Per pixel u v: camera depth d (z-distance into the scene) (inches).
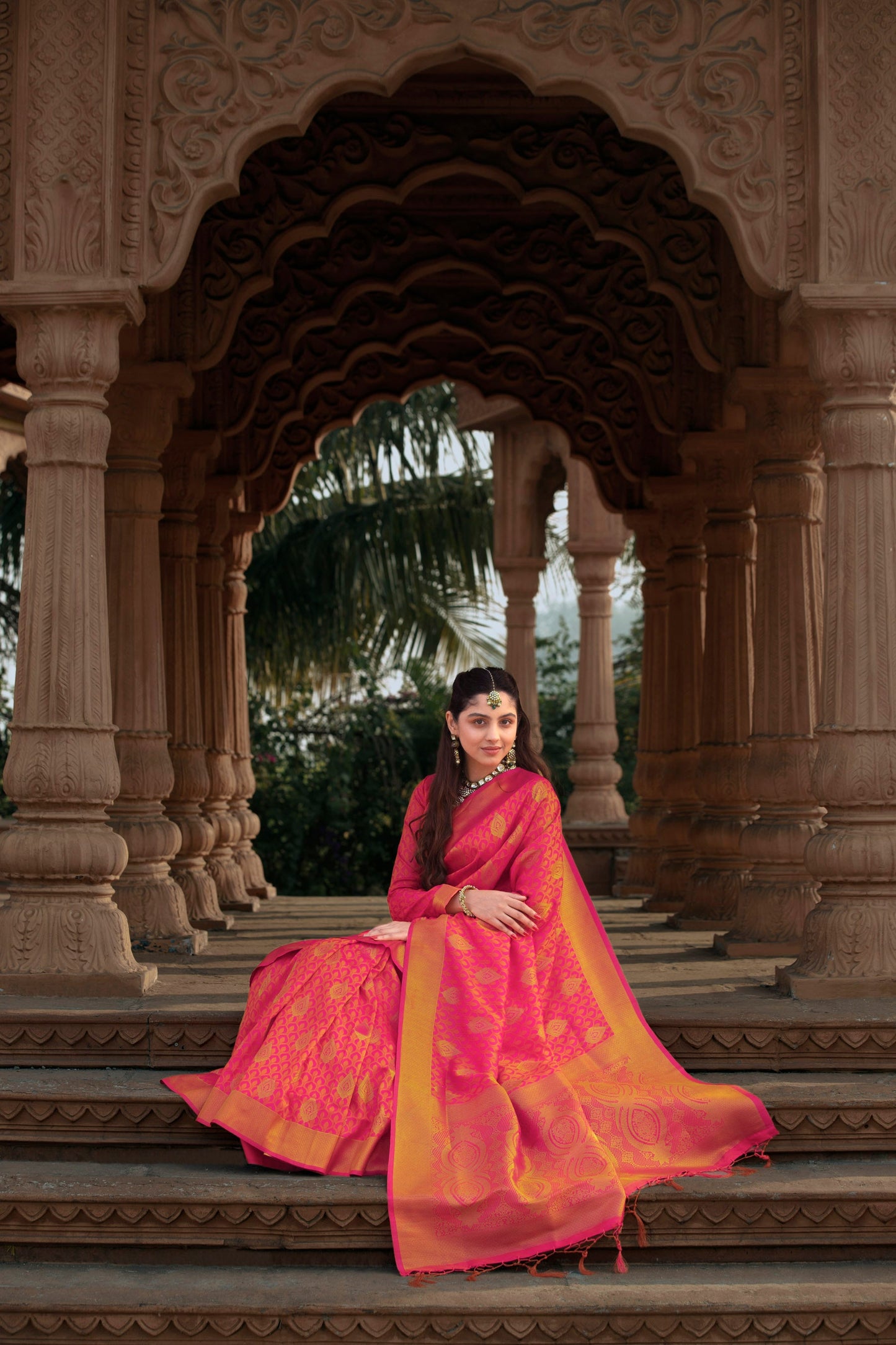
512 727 137.3
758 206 160.9
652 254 224.1
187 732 245.0
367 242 271.0
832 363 157.3
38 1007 141.8
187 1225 117.6
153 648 201.5
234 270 224.1
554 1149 116.6
